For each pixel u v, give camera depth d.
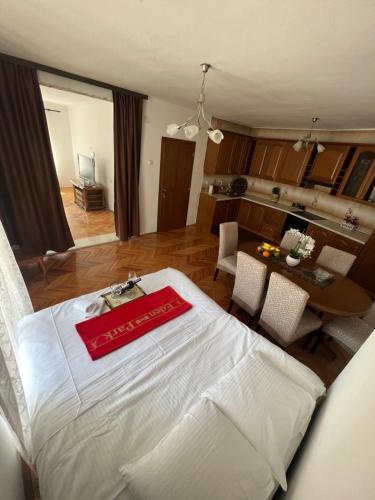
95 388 1.17
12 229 2.94
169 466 0.82
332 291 2.14
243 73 2.04
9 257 1.53
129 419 1.05
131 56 2.01
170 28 1.47
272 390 1.14
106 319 1.63
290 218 4.69
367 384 0.73
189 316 1.75
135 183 4.02
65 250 3.55
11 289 1.49
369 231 3.91
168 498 0.75
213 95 2.95
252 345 1.53
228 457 0.86
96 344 1.42
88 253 3.76
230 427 0.96
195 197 5.30
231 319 1.75
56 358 1.31
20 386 0.97
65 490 0.84
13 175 2.73
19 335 1.43
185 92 3.02
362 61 1.54
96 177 6.17
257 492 0.83
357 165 3.69
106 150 5.40
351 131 3.89
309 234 4.31
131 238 4.47
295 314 1.79
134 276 2.19
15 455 1.02
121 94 3.28
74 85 2.90
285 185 5.18
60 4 1.34
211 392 1.13
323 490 0.68
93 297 1.84
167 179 4.54
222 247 3.01
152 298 1.89
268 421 1.01
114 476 0.88
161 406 1.12
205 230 5.32
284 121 4.14
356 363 1.00
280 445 0.97
